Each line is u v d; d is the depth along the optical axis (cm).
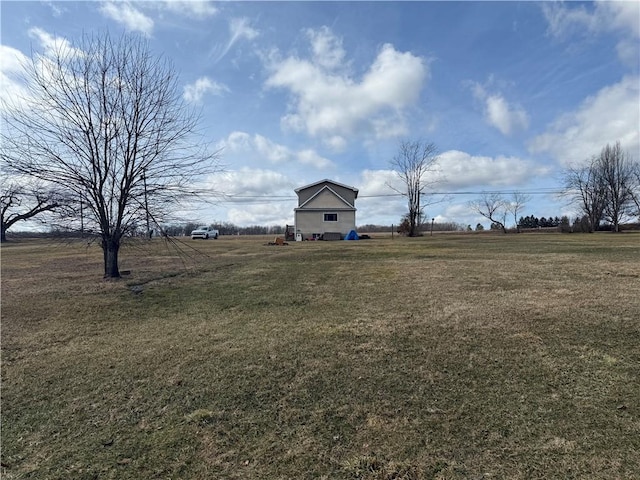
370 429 261
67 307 636
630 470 210
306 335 460
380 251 1570
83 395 328
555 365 346
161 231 912
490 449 234
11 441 262
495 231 4803
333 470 222
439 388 314
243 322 531
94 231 863
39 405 312
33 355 426
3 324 546
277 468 225
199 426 274
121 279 891
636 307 508
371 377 339
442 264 1059
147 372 371
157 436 263
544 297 593
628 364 341
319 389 321
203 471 225
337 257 1347
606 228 4397
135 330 512
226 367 375
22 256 1540
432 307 566
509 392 302
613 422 256
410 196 3656
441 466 221
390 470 220
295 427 268
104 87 825
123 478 221
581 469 213
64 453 247
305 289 750
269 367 370
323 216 3378
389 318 517
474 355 376
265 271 1019
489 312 521
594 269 859
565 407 277
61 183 810
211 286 808
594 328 435
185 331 498
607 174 4391
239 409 295
